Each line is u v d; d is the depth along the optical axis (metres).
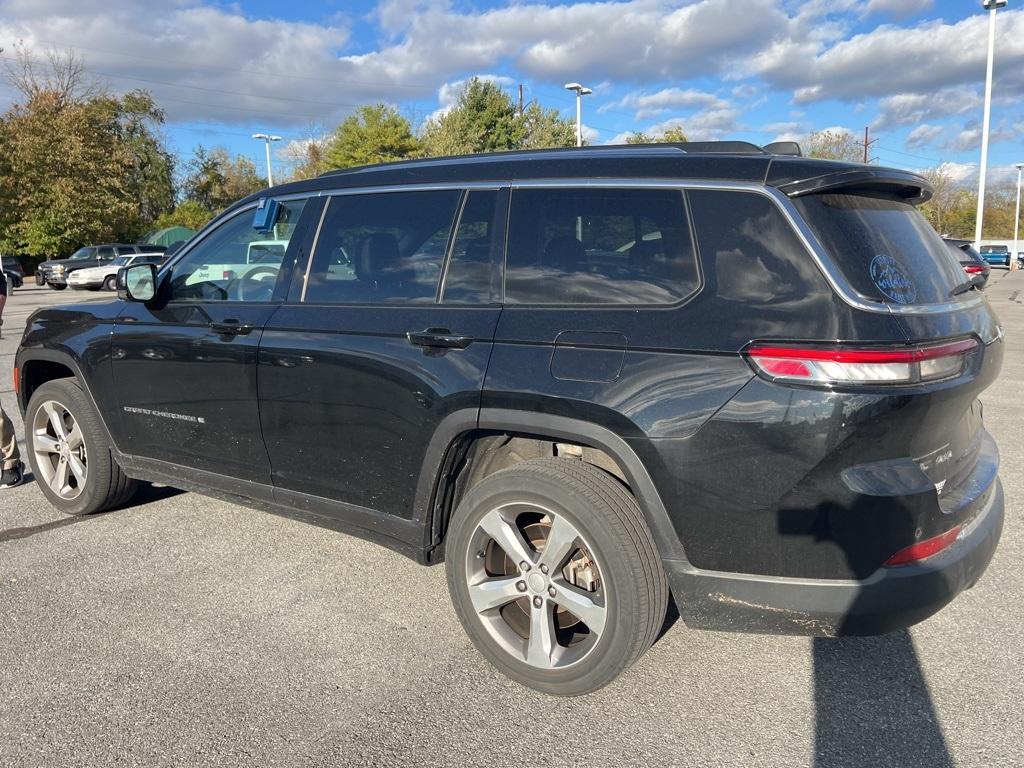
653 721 2.66
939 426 2.46
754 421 2.36
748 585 2.45
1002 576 3.73
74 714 2.71
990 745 2.51
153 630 3.29
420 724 2.66
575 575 2.79
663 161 2.75
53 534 4.37
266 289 3.69
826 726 2.62
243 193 69.19
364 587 3.71
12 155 36.88
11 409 7.45
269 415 3.54
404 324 3.10
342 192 3.54
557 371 2.67
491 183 3.09
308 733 2.61
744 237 2.50
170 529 4.44
